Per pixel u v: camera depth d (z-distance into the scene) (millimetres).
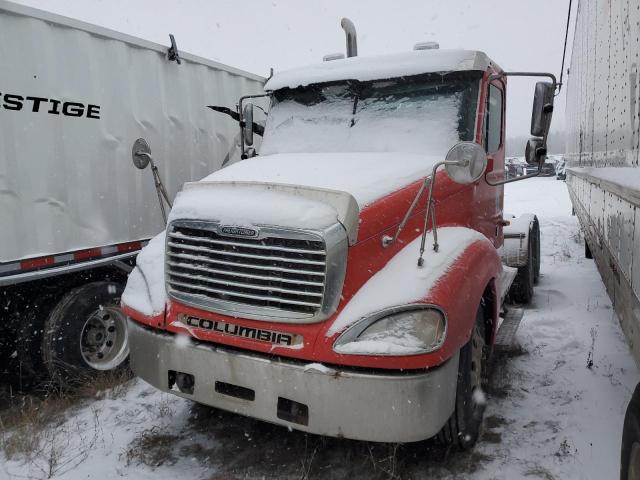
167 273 3225
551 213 16484
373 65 4430
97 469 3330
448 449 3279
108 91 4875
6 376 4906
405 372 2635
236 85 6973
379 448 3422
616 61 3537
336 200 2850
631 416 2389
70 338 4398
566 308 6246
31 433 3754
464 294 2953
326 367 2693
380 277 2947
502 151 5043
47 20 4254
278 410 2828
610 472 3102
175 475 3248
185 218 3100
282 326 2816
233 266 2939
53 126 4367
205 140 6348
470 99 4184
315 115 4617
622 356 4742
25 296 4434
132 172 5188
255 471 3262
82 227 4680
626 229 3250
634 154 2852
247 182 3162
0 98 3953
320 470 3250
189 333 3100
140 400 4277
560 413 3791
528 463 3221
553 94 4137
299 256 2771
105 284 4684
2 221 4012
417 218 3375
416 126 4207
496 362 4641
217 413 3988
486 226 4691
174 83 5770
